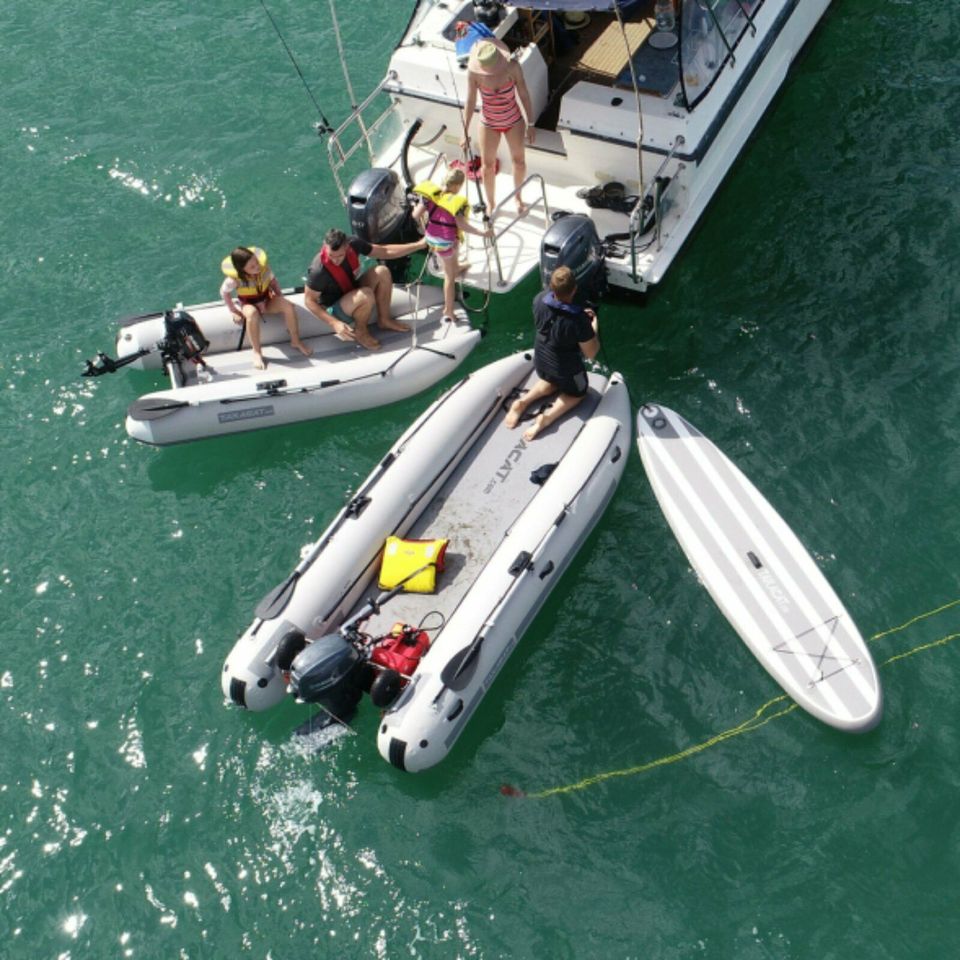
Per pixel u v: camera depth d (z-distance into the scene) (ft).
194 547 28.94
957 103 35.88
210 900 23.49
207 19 42.29
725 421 29.66
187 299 34.24
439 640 24.76
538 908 22.88
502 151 32.07
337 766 24.89
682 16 27.94
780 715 24.77
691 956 22.04
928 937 21.84
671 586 26.96
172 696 26.35
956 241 32.45
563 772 24.53
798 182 34.42
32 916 23.54
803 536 27.40
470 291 32.73
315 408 30.12
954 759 23.77
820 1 35.99
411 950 22.61
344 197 30.83
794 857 23.00
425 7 32.09
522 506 27.71
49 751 25.73
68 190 37.47
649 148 29.22
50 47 41.93
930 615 25.82
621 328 31.81
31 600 28.30
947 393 29.40
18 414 31.89
